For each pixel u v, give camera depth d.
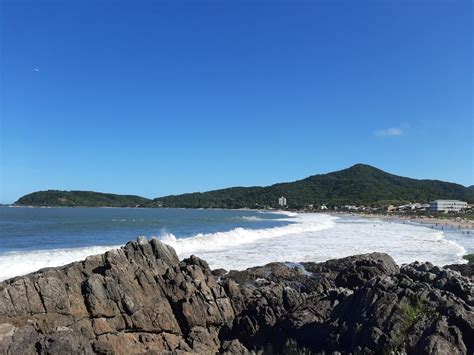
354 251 51.31
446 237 77.94
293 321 17.52
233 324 20.23
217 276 32.22
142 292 20.30
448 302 14.00
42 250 45.81
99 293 18.97
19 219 124.38
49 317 17.70
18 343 15.07
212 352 17.83
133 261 21.56
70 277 19.66
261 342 18.08
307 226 98.31
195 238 58.12
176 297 20.77
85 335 17.75
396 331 13.41
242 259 43.44
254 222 125.94
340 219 158.25
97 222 111.94
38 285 18.11
